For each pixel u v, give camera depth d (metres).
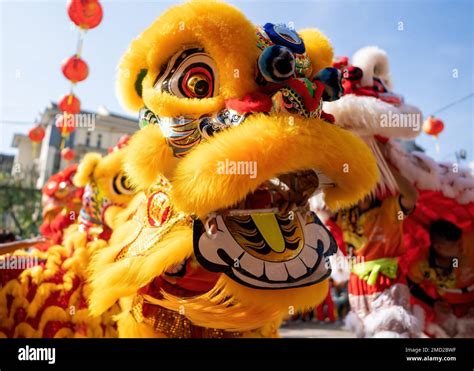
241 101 1.18
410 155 2.34
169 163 1.34
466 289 2.36
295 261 1.20
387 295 1.94
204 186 1.07
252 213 1.20
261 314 1.17
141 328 1.35
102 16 2.73
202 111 1.23
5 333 1.66
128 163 1.43
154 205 1.32
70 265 1.81
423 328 2.18
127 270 1.19
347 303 5.93
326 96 1.33
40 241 2.00
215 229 1.15
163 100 1.25
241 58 1.23
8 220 16.02
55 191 2.91
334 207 1.43
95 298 1.25
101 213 2.35
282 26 1.38
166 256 1.15
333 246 1.38
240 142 1.07
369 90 2.12
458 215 2.32
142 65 1.46
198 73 1.27
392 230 1.99
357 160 1.25
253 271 1.14
